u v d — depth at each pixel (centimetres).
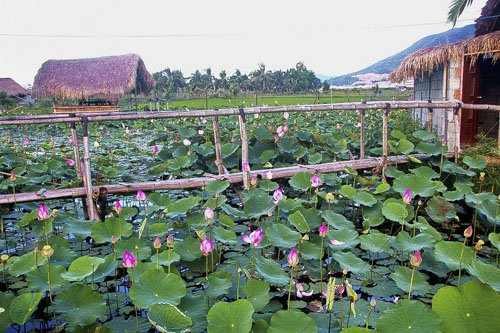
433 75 1036
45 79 2209
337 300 300
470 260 266
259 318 251
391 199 416
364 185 514
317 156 600
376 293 311
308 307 293
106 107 2195
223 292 262
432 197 464
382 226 469
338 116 1525
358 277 337
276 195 356
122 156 880
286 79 5006
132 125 1638
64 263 316
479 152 634
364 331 209
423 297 307
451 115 850
